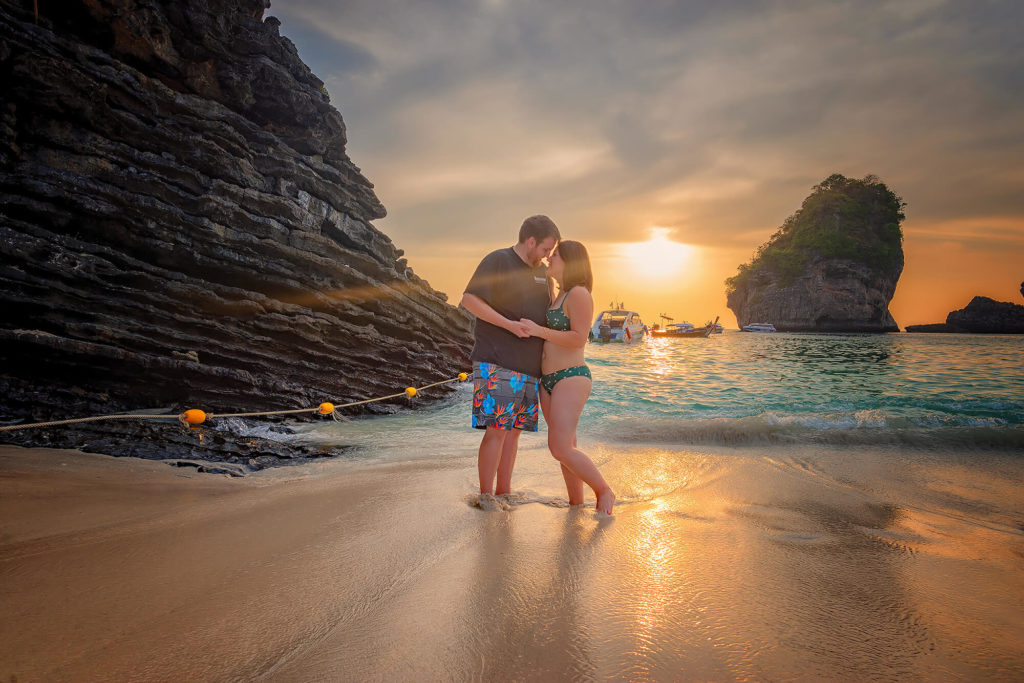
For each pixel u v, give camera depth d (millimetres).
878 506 3793
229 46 12281
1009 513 3777
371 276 13336
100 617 1886
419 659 1653
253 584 2189
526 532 2920
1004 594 2252
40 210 8406
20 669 1552
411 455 6090
